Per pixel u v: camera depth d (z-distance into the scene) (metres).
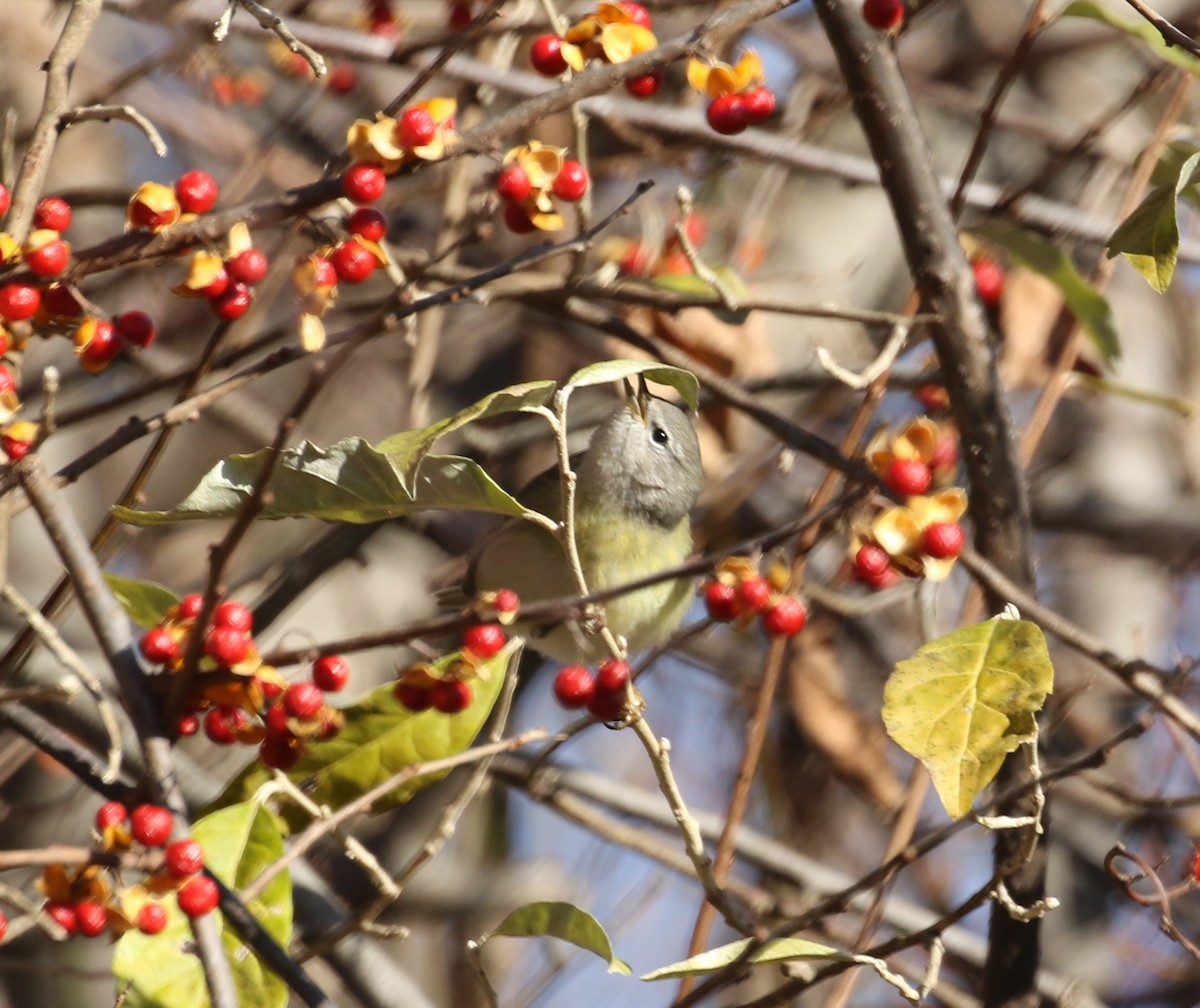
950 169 14.92
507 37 9.29
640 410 8.98
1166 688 6.36
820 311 6.81
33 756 10.70
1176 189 6.21
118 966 6.07
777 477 13.20
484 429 11.82
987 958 7.29
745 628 6.15
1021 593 6.79
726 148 9.75
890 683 5.60
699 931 7.43
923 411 10.65
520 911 6.18
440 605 10.10
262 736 5.61
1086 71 15.27
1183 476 15.15
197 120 13.83
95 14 5.97
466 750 7.07
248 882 6.44
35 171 5.68
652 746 5.84
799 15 13.88
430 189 10.74
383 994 8.36
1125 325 15.37
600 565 9.31
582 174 6.05
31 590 11.18
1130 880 6.38
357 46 8.41
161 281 12.82
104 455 6.04
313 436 14.44
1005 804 6.98
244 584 11.72
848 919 10.43
